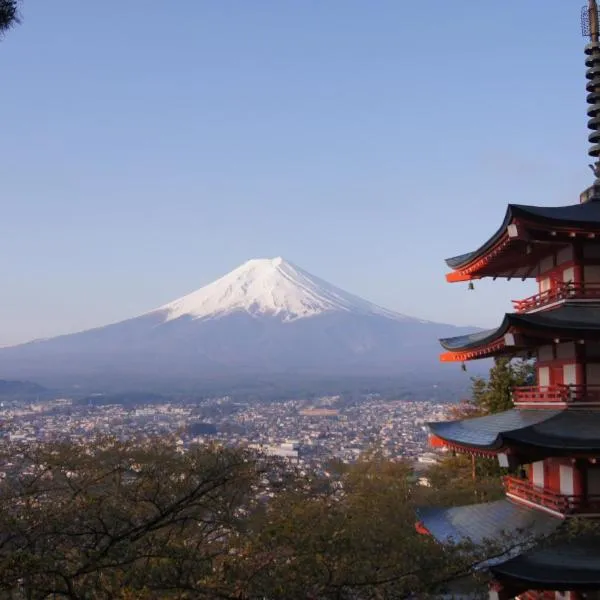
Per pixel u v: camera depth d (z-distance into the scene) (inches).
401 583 687.7
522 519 956.6
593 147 1048.2
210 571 684.1
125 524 714.8
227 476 732.0
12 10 493.4
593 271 967.0
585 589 782.5
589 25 1075.3
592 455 861.2
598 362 940.6
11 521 645.9
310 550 684.1
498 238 986.7
